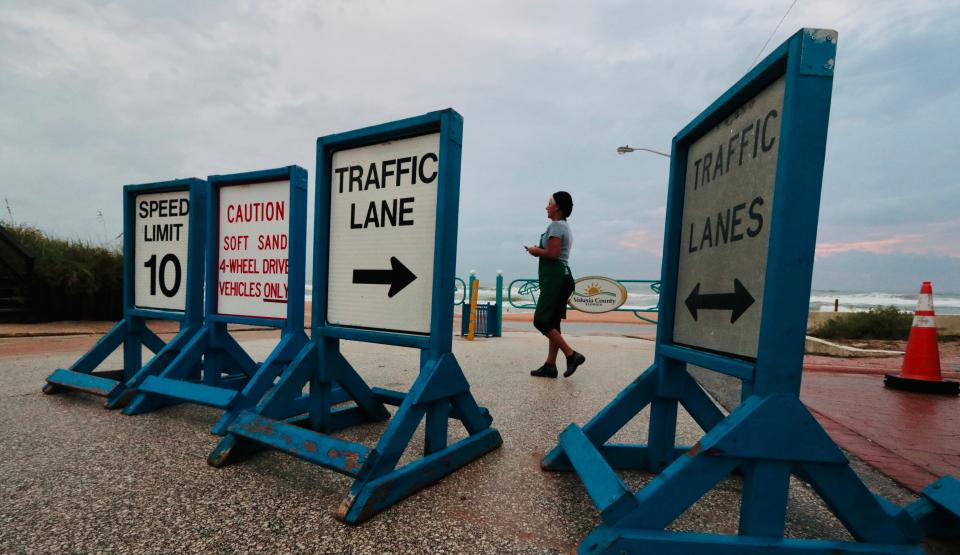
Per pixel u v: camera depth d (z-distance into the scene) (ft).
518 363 17.80
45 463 6.90
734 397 13.09
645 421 10.13
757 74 4.96
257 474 6.66
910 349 14.82
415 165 7.51
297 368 7.97
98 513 5.43
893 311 38.83
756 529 4.48
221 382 11.71
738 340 5.28
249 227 10.36
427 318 7.29
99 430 8.47
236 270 10.55
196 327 11.17
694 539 4.41
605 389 13.08
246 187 10.44
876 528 4.52
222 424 8.09
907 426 10.03
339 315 8.32
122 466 6.84
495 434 7.99
